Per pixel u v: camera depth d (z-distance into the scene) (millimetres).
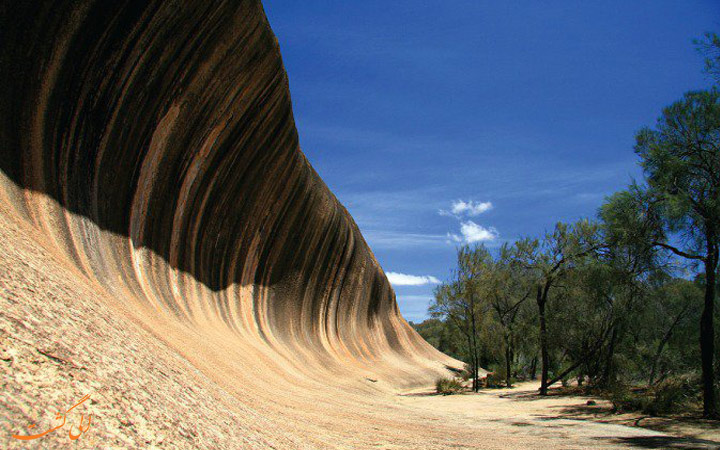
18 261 3824
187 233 16453
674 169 14203
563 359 32688
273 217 23750
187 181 15625
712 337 14039
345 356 32531
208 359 9109
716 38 13805
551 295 27906
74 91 9539
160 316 10469
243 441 3973
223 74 14633
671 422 13305
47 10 8383
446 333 36156
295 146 22812
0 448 1875
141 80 11586
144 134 12516
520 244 30094
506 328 32688
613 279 18172
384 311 48781
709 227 13922
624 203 15727
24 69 8102
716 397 14219
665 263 16578
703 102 14344
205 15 12508
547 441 10242
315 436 6914
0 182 6523
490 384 33469
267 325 22984
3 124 7406
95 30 9578
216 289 18953
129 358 3775
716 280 15195
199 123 14883
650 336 26016
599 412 16562
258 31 15062
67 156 9414
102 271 8641
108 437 2443
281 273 26406
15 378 2361
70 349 3018
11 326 2760
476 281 29203
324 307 32781
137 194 12766
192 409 3814
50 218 7684
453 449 8172
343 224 33844
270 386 11461
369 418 11250
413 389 34938
